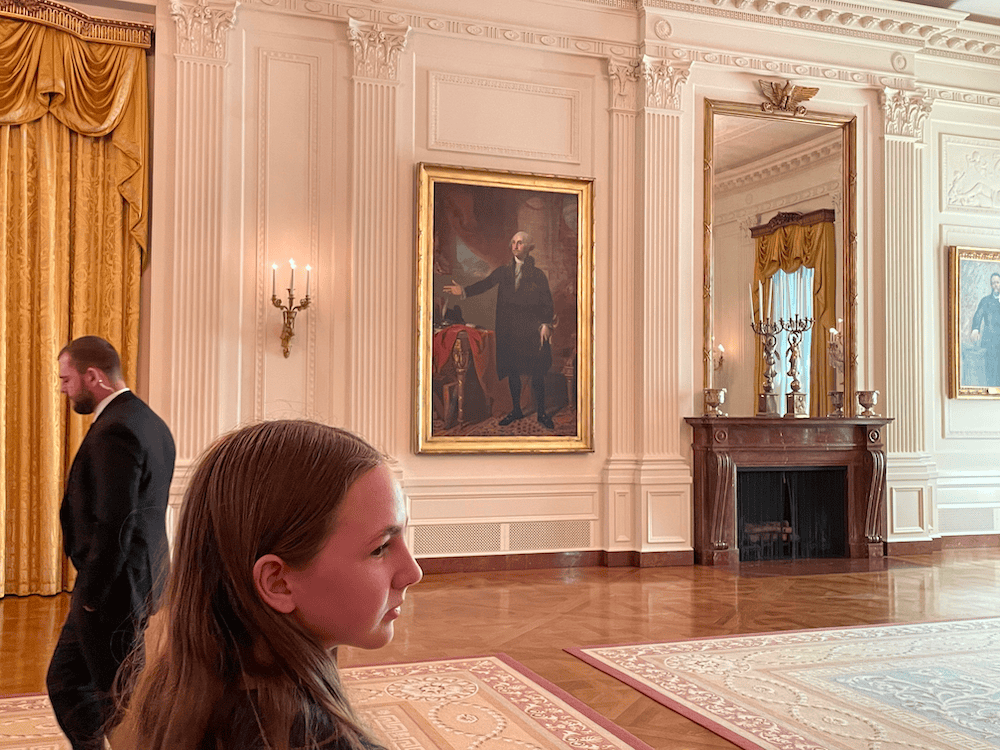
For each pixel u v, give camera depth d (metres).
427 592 7.42
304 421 0.81
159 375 7.75
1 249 7.26
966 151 10.71
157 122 7.80
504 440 8.63
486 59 8.77
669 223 9.13
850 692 4.64
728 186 9.50
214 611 0.75
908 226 10.10
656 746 3.82
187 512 0.78
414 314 8.38
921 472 10.02
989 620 6.42
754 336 9.50
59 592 7.41
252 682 0.74
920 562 9.27
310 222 8.17
